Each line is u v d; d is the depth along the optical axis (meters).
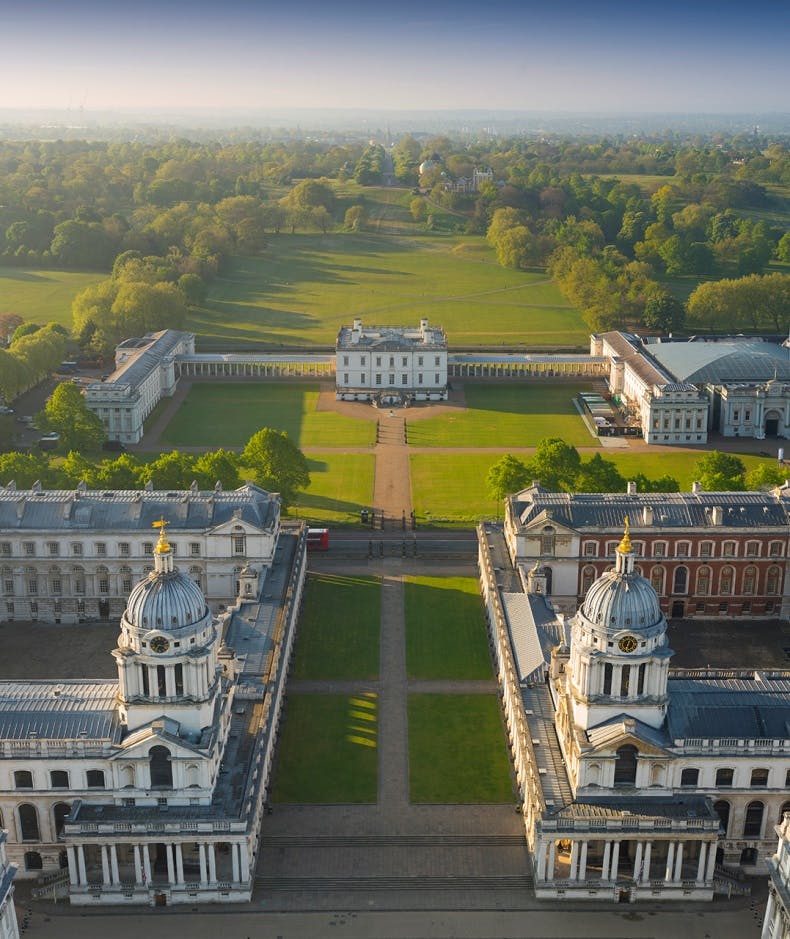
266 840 146.50
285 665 181.88
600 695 140.75
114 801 139.00
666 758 138.50
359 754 165.38
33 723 140.75
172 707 138.38
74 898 136.62
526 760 148.00
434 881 139.88
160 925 132.75
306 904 136.25
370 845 145.88
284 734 170.38
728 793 141.00
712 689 147.25
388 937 130.75
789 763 139.62
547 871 136.38
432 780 159.25
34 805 139.75
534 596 191.12
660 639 139.88
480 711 177.75
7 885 115.38
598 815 137.00
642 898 137.62
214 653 142.50
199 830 134.50
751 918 134.88
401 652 196.88
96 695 145.38
